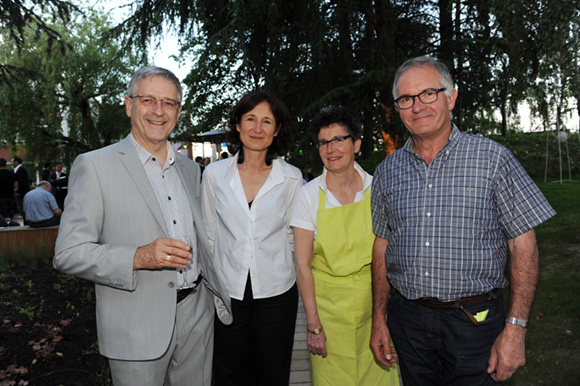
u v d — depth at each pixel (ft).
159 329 5.89
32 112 54.08
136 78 6.11
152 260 5.20
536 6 11.94
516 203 5.29
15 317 15.38
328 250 7.12
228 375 7.53
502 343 5.29
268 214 7.31
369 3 29.48
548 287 14.74
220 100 58.90
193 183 7.14
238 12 24.79
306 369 11.21
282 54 28.43
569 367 10.35
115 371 5.95
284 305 7.50
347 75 31.71
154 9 26.20
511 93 14.25
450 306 5.60
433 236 5.63
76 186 5.64
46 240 23.39
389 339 6.80
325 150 7.07
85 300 17.29
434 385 6.14
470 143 5.60
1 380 10.85
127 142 6.17
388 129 27.17
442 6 33.22
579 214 22.89
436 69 5.72
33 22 23.70
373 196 6.73
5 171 36.37
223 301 6.56
